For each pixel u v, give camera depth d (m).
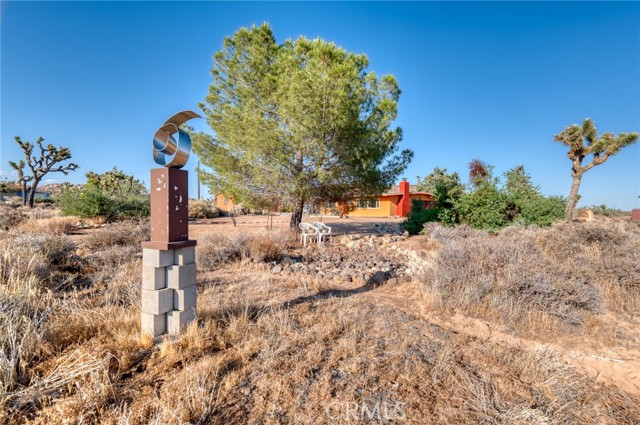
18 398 2.08
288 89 8.52
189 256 3.18
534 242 6.67
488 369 2.76
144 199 16.11
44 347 2.61
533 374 2.68
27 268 4.50
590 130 13.36
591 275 4.70
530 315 3.80
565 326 3.65
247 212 28.16
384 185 11.18
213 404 2.14
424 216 11.57
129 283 4.38
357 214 29.67
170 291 3.07
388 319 3.76
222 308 3.73
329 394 2.31
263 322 3.45
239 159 10.17
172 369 2.52
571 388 2.57
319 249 8.62
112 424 1.90
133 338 2.91
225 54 10.63
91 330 3.10
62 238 6.27
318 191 10.70
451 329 3.64
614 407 2.48
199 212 22.52
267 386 2.36
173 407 2.04
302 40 9.69
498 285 4.28
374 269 6.40
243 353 2.78
